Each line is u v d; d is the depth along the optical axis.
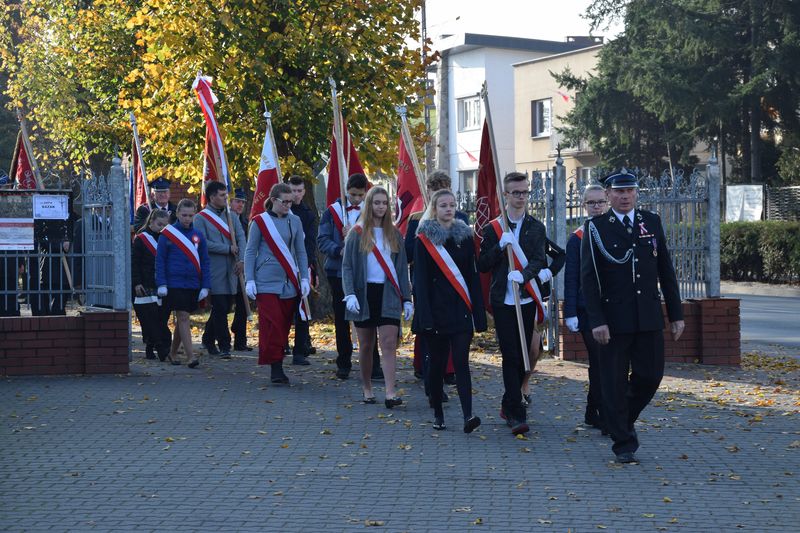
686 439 8.38
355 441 8.30
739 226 31.67
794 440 8.36
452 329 8.47
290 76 18.16
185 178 19.36
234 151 18.31
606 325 7.56
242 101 17.50
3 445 8.17
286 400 10.07
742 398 10.33
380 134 18.72
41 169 33.19
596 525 6.04
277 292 10.74
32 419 9.15
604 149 38.62
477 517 6.21
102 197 11.66
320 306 18.41
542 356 12.96
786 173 34.12
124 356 11.60
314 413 9.42
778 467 7.45
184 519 6.20
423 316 8.47
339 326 11.29
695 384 11.26
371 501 6.57
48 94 27.70
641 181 13.13
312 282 12.77
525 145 49.56
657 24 33.38
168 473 7.30
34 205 11.56
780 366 12.83
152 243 12.76
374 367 11.30
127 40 24.95
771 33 32.28
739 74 34.28
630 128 37.44
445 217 8.53
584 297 7.67
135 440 8.34
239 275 13.19
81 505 6.51
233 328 13.80
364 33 18.05
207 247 12.70
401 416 9.29
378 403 9.91
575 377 11.44
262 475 7.24
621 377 7.62
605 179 7.80
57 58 27.50
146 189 14.55
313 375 11.63
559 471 7.31
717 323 12.76
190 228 12.16
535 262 8.59
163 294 11.95
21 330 11.42
